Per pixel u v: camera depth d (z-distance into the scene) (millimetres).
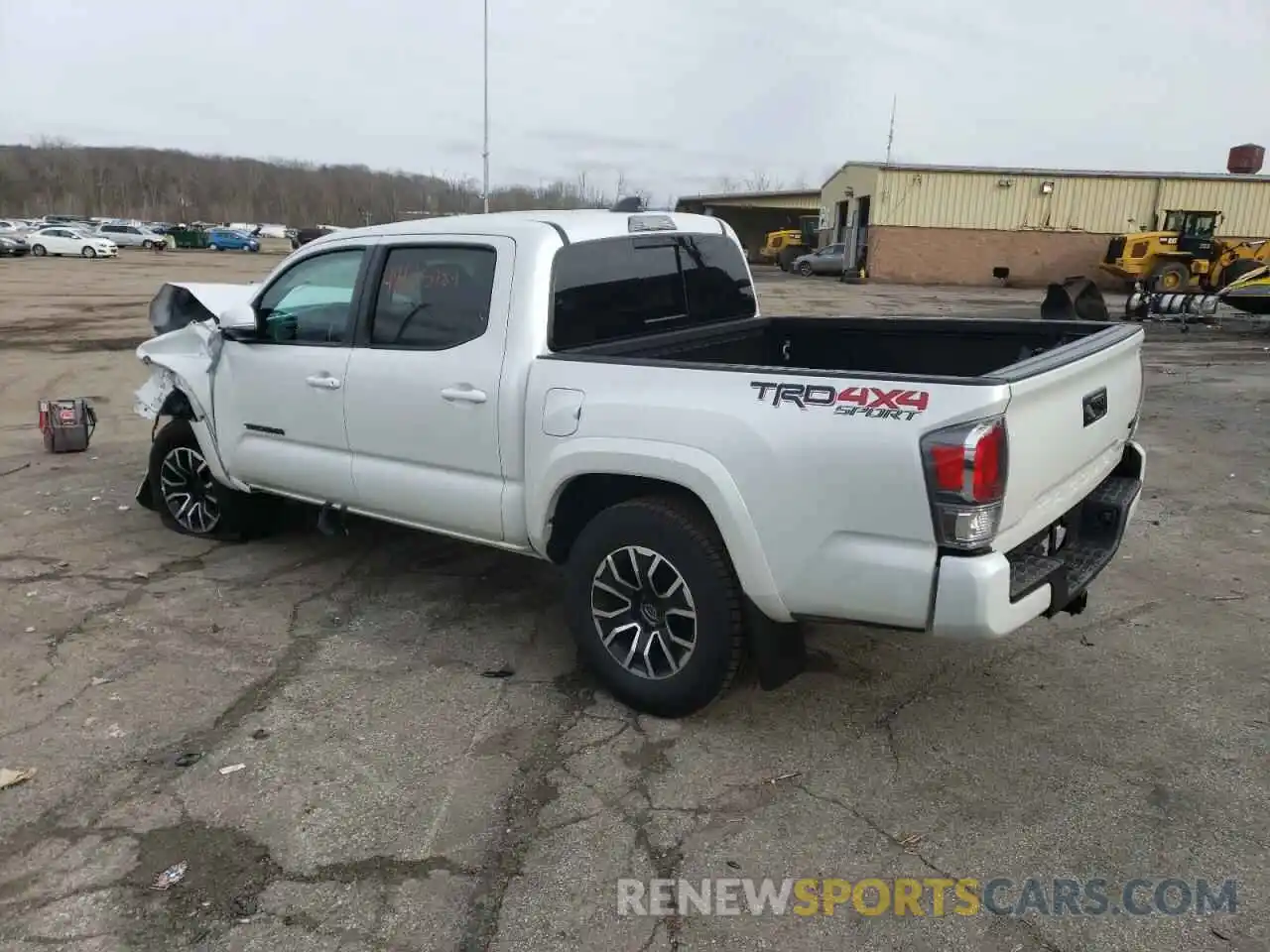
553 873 2770
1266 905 2629
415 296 4102
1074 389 3205
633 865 2809
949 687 3871
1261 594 4820
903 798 3129
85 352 13961
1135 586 4926
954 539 2799
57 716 3621
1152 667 4035
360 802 3092
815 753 3396
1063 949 2486
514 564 5273
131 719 3605
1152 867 2793
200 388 5109
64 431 7723
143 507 6250
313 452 4602
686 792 3160
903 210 34062
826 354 4953
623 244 4156
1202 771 3271
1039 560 3195
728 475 3150
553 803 3100
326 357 4402
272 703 3736
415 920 2580
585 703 3750
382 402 4172
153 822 2986
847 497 2943
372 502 4402
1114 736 3502
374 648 4238
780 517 3080
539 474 3670
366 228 4469
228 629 4418
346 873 2764
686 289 4566
